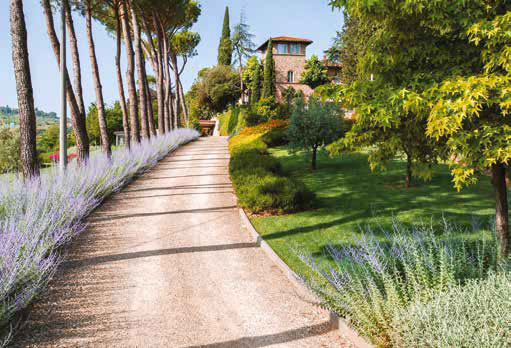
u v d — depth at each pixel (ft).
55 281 18.01
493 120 13.94
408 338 11.05
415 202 32.04
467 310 10.90
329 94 16.21
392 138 16.07
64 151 34.55
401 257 15.66
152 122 85.35
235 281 18.48
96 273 19.15
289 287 17.80
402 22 15.47
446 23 14.03
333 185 41.11
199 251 22.81
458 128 13.07
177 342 13.19
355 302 13.57
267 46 163.63
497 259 15.51
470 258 15.51
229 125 152.35
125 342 13.12
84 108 47.06
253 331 13.94
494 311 10.55
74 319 14.60
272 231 26.78
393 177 42.55
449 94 13.30
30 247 17.37
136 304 15.96
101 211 31.78
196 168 56.70
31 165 30.04
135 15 74.08
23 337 13.24
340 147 17.26
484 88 12.13
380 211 30.12
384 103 14.35
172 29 110.42
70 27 46.32
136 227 27.50
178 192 40.14
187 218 30.27
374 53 16.01
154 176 50.03
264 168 41.91
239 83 181.78
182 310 15.51
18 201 23.61
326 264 19.95
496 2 14.06
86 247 22.99
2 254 15.84
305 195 32.27
